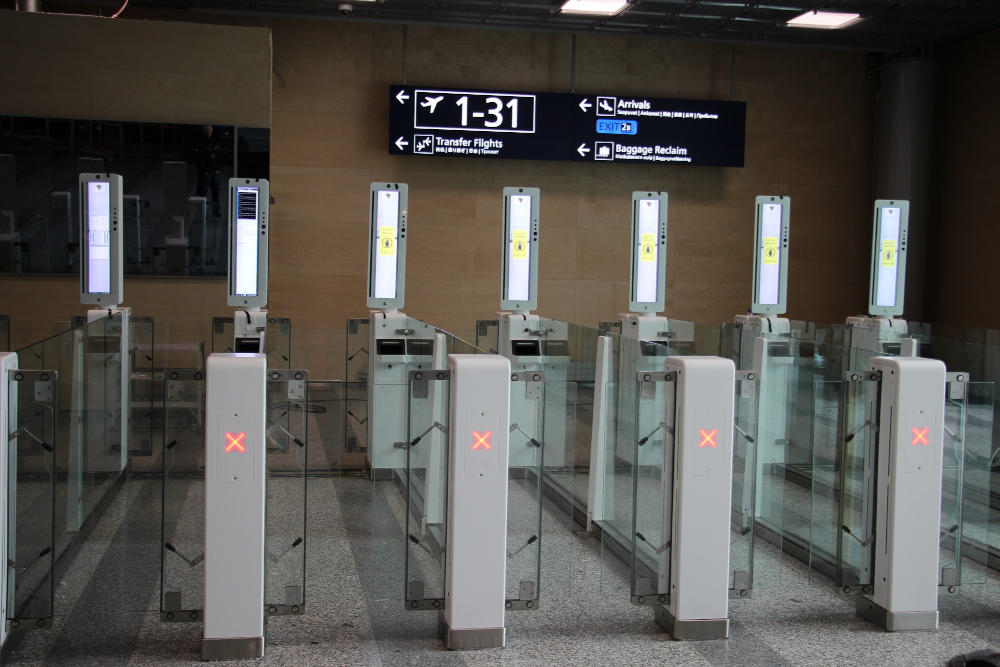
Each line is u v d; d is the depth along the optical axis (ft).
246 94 32.60
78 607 14.44
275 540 13.50
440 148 37.99
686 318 41.27
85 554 16.43
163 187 32.37
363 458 22.79
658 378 14.01
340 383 23.00
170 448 13.37
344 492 21.20
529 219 24.84
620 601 15.24
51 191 31.71
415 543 13.74
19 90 31.37
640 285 24.75
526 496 14.21
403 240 24.30
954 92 39.88
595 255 40.34
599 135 39.09
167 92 32.19
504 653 13.08
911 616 14.23
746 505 14.64
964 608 15.28
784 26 36.73
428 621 14.24
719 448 13.58
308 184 37.96
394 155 38.29
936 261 40.96
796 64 41.29
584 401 18.69
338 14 35.96
